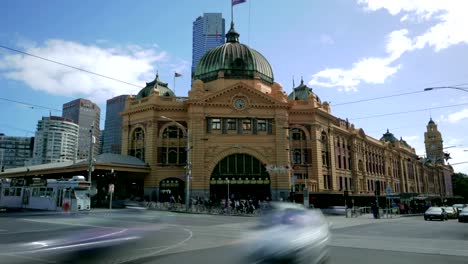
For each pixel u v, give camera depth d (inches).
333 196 1948.8
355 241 692.1
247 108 2190.0
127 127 2385.6
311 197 1898.4
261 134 2170.3
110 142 5413.4
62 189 1515.7
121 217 621.3
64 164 2214.6
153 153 2209.6
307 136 2336.4
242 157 2154.3
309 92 2672.2
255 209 1722.4
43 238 317.1
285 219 392.8
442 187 5403.5
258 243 355.6
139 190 2297.0
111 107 5551.2
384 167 3604.8
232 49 2460.6
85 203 1493.6
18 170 2516.0
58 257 282.4
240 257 364.8
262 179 2118.6
